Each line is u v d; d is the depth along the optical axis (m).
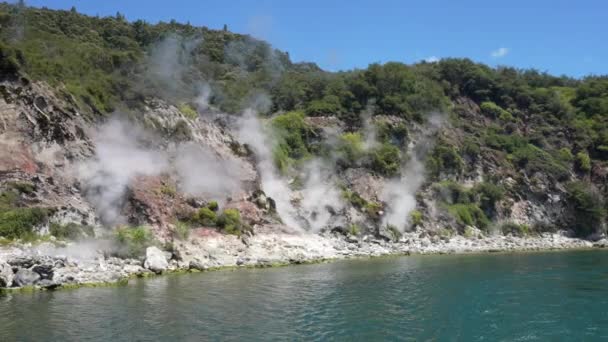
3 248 33.19
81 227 39.94
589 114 115.19
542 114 112.25
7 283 30.50
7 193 37.78
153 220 45.00
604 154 104.44
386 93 94.75
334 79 97.56
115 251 39.53
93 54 61.03
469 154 92.44
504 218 85.81
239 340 23.52
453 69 117.62
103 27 118.50
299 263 49.66
